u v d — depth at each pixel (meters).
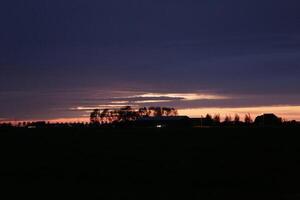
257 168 30.62
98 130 67.81
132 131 63.44
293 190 23.31
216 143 45.44
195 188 24.25
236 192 22.94
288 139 47.81
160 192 22.98
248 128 64.62
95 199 21.27
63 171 30.34
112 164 33.12
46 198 21.64
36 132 65.44
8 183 26.36
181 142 47.12
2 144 47.50
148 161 34.38
